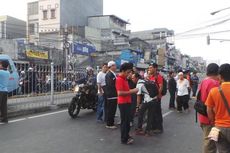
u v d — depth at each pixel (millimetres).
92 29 56406
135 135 9594
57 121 11406
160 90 10008
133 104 10742
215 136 4707
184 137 9406
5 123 10734
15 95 15312
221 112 4758
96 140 8719
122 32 61906
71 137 8984
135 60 53156
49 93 15320
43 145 8031
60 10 59406
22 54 30625
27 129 9867
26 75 14969
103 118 11617
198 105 5730
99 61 42469
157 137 9367
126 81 8500
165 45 77250
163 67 68812
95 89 13258
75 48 38656
